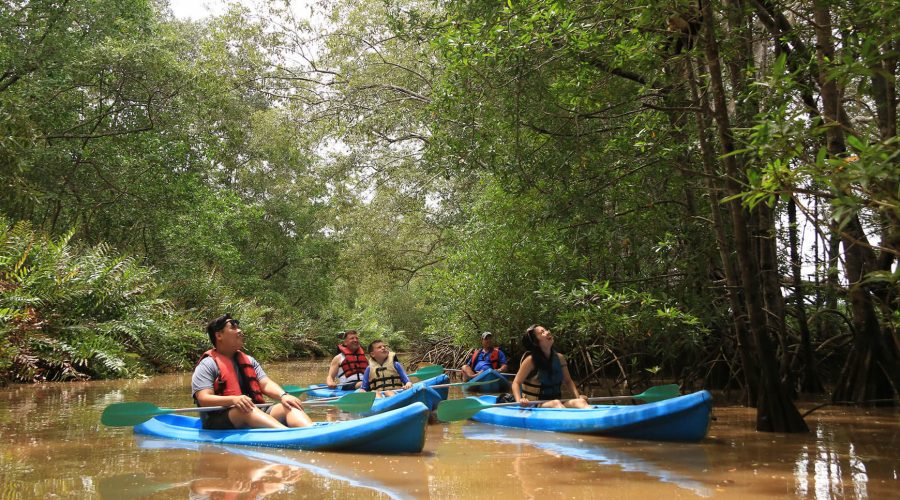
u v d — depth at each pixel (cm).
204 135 2017
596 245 945
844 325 1027
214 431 584
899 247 387
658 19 579
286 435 542
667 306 850
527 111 788
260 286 2620
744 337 685
